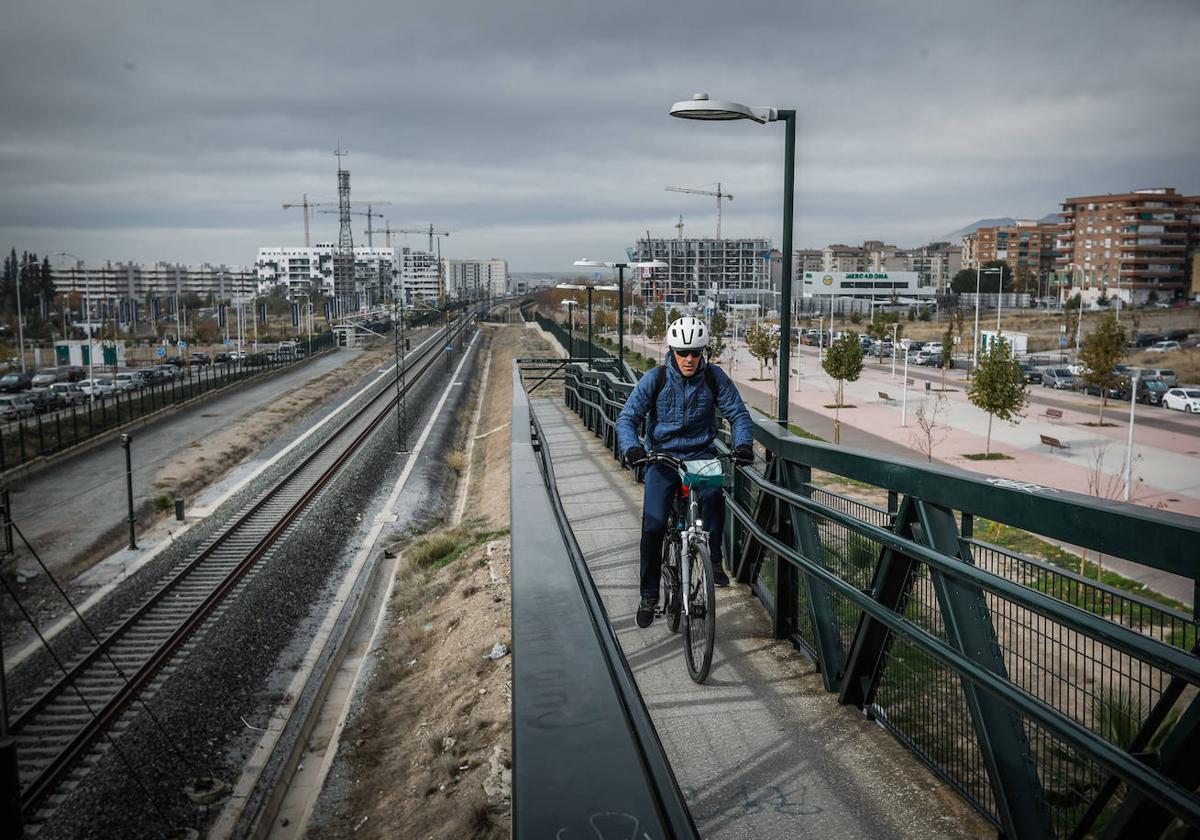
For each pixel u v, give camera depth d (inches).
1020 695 107.5
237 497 1370.6
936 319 5344.5
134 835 470.9
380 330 6215.6
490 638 528.1
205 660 697.6
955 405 1983.3
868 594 163.6
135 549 1090.7
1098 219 5930.1
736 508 256.8
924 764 153.5
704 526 195.2
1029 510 109.6
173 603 836.6
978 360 1392.7
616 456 621.0
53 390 2475.4
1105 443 1462.8
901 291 6422.2
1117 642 89.4
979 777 141.2
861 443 1464.1
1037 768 125.0
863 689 176.1
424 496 1451.8
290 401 2598.4
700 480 191.2
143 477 1517.0
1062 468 1246.9
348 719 561.9
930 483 135.2
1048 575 121.8
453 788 358.3
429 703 504.7
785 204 376.8
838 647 187.8
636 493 460.1
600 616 82.2
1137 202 5733.3
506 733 379.2
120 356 3715.6
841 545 185.0
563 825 43.6
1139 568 662.5
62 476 1533.0
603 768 49.1
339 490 1379.2
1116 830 95.0
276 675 702.5
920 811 139.7
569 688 59.7
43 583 956.6
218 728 601.9
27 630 806.5
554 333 4072.3
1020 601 106.6
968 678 120.6
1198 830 77.5
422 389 2891.2
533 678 61.7
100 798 498.9
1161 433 1585.9
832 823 137.9
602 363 1289.4
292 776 515.8
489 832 301.4
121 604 856.3
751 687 192.2
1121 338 1668.3
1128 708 107.3
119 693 617.3
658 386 190.2
